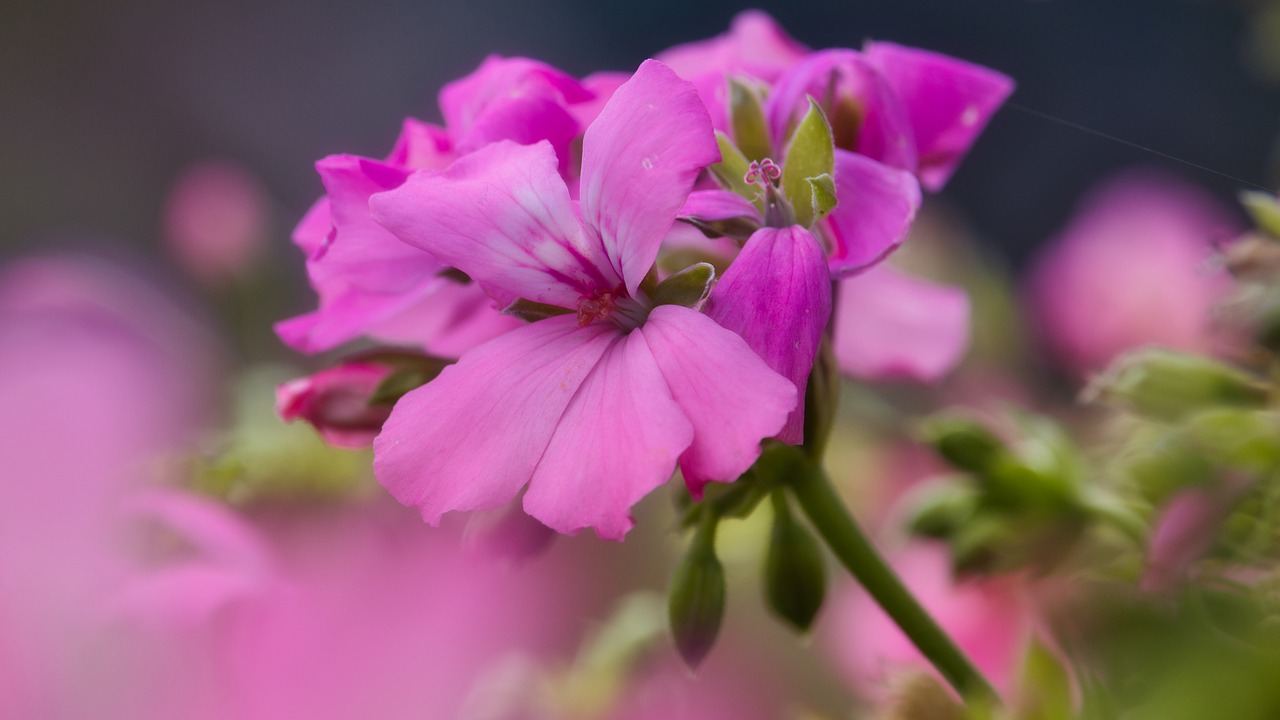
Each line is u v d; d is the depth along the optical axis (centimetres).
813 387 31
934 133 33
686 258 32
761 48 34
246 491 40
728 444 28
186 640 33
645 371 29
